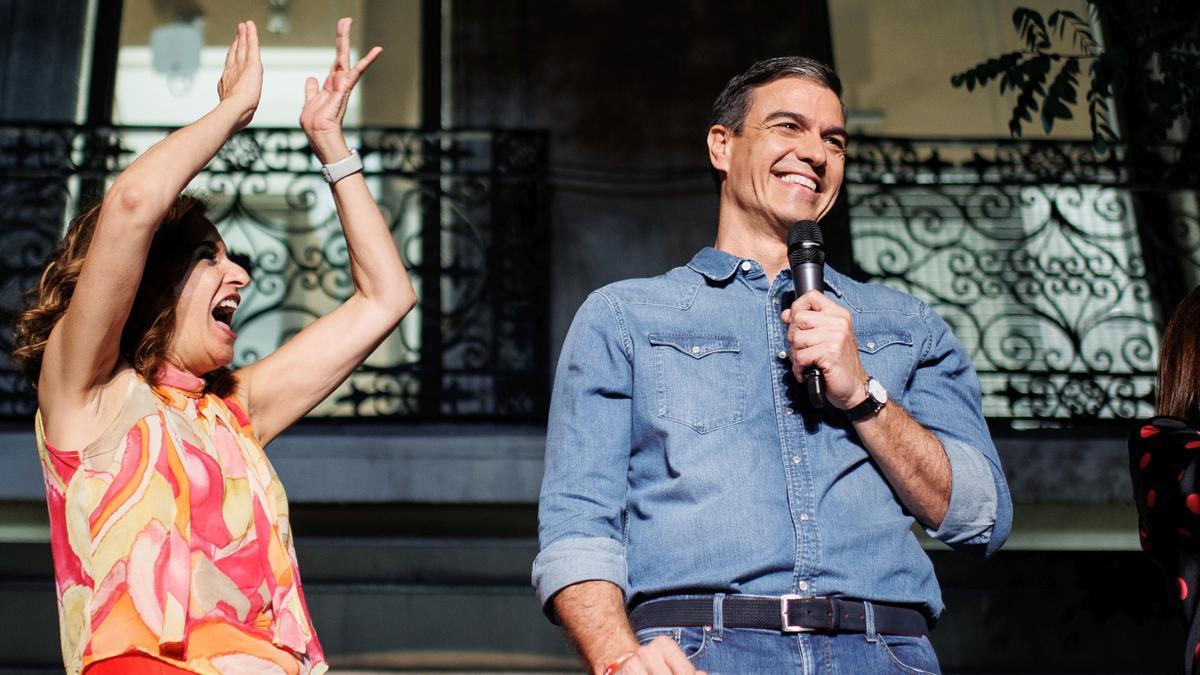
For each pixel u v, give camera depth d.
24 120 7.15
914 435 2.00
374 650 6.31
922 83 7.59
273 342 6.86
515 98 7.62
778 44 7.76
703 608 1.90
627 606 1.99
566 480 2.02
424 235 7.11
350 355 2.35
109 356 1.96
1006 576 6.53
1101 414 6.73
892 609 1.93
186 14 7.64
